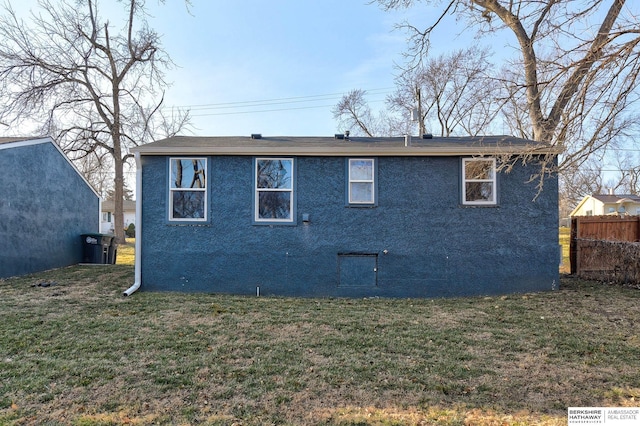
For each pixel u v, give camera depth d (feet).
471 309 23.03
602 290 26.96
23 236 34.53
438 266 28.37
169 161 28.73
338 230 28.71
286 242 28.71
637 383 12.84
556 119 21.84
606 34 17.11
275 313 21.77
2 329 18.03
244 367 14.03
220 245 28.66
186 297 25.77
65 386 12.41
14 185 33.53
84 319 20.01
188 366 14.07
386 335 17.81
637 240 33.86
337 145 29.22
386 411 11.07
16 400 11.46
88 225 46.42
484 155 28.09
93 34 68.95
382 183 28.76
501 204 28.25
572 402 11.64
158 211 28.71
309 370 13.80
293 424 10.34
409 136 29.76
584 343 16.56
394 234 28.60
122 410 11.01
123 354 15.21
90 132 70.33
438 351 15.76
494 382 12.94
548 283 27.96
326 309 22.99
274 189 28.89
